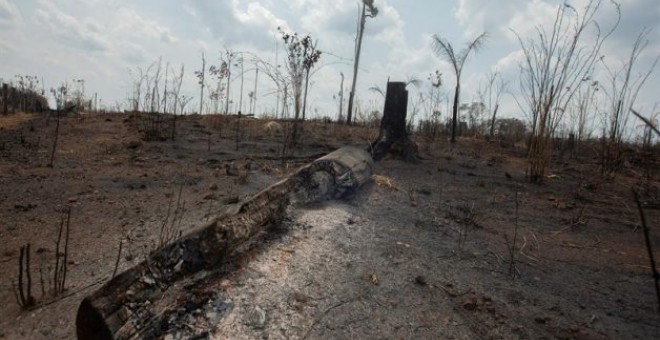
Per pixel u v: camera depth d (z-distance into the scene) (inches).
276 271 86.8
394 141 247.9
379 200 152.7
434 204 161.2
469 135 480.1
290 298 79.2
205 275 78.2
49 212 129.4
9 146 227.0
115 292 63.2
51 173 176.2
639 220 162.4
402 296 86.7
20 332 70.6
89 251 102.4
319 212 123.6
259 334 69.4
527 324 81.4
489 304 86.8
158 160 211.8
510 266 107.7
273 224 106.2
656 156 310.3
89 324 61.6
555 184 222.5
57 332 71.0
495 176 231.9
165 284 70.4
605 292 98.7
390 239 116.0
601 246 131.4
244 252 90.7
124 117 371.9
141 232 114.9
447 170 232.2
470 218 144.6
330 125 444.1
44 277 89.5
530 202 180.5
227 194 154.6
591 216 165.0
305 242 102.6
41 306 78.1
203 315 70.1
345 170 146.5
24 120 346.6
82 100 516.7
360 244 108.7
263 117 436.1
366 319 77.3
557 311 87.4
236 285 78.7
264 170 195.6
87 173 179.8
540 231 142.5
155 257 71.0
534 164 224.1
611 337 79.0
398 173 211.8
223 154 235.5
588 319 85.1
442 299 87.4
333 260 96.9
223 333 68.2
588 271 111.0
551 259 117.6
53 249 103.3
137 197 148.6
